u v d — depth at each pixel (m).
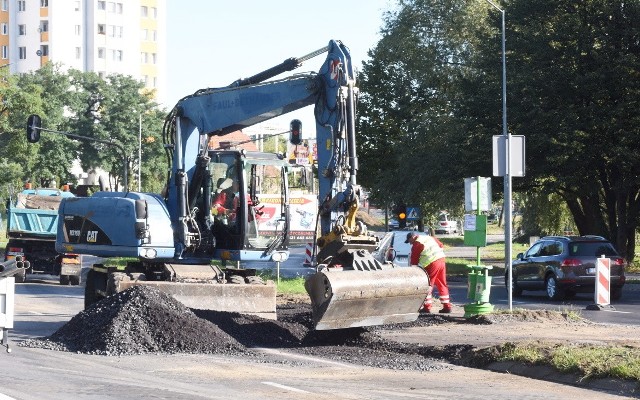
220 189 21.28
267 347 16.42
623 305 27.66
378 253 37.25
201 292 19.08
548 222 59.44
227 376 13.01
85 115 97.56
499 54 50.22
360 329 17.34
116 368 13.62
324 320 15.75
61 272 34.88
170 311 16.44
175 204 21.14
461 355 15.05
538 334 17.75
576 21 47.00
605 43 46.25
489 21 52.03
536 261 31.19
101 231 20.84
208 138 21.02
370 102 67.44
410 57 63.75
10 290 12.73
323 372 13.55
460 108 50.56
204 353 15.54
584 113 45.72
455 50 62.84
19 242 35.94
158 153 100.19
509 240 21.41
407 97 65.62
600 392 12.03
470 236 21.02
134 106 99.19
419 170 56.34
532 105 46.81
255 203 21.27
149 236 20.25
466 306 20.66
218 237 21.34
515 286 32.47
